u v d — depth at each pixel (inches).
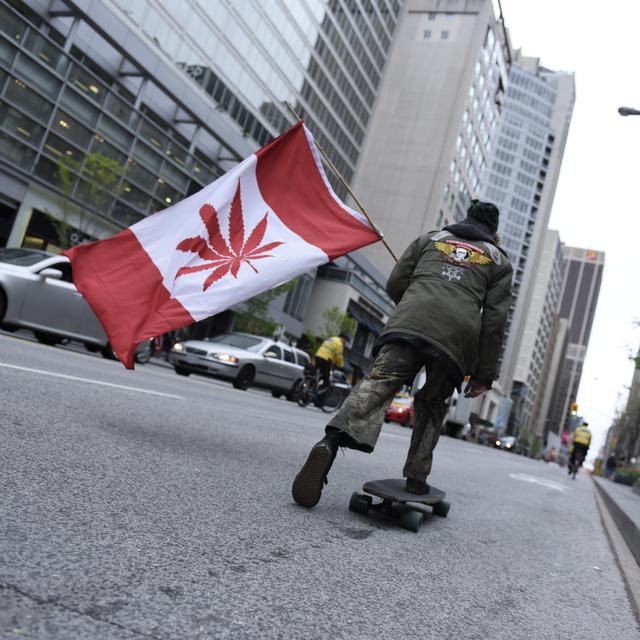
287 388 699.4
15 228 1014.4
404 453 368.8
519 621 92.7
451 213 3142.2
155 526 93.0
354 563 100.0
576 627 97.5
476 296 134.1
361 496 142.9
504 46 3410.4
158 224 170.6
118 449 139.3
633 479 1384.1
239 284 167.0
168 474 128.4
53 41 1011.9
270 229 175.2
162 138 1275.8
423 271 136.9
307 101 2075.5
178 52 1384.1
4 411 146.4
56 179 1059.9
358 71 2439.7
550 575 133.3
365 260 2348.7
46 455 118.1
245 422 271.3
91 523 87.3
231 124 1631.4
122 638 57.1
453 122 2942.9
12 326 444.1
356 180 2689.5
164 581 73.0
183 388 379.2
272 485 143.5
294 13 1852.9
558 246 6899.6
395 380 126.8
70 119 1065.5
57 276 422.9
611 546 211.0
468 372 135.3
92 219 1066.7
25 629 54.7
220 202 172.1
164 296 163.5
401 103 3031.5
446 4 3095.5
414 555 116.2
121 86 1195.3
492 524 182.5
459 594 99.0
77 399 192.9
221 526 101.5
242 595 74.5
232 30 1560.0
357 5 2289.6
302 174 180.5
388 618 79.3
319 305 2159.2
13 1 984.3
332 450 125.2
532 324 6569.9
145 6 1262.3
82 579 68.1
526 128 5644.7
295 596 78.6
